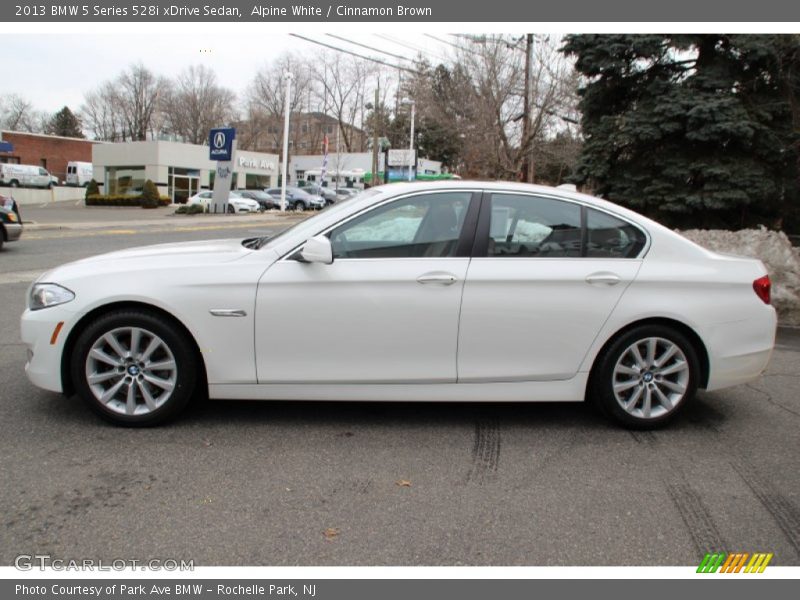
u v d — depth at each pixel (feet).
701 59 38.65
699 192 38.06
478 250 13.08
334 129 290.35
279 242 13.28
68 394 13.20
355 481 11.22
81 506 10.11
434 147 203.72
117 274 12.73
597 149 40.98
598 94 42.22
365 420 14.08
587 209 13.60
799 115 37.04
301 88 245.24
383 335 12.84
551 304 13.03
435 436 13.32
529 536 9.69
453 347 12.99
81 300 12.60
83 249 45.52
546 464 12.13
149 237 58.95
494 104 60.34
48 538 9.28
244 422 13.73
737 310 13.60
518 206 13.41
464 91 64.39
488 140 62.34
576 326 13.16
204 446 12.44
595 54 39.73
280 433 13.20
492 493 10.94
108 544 9.20
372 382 13.05
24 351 18.51
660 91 38.14
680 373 13.69
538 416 14.66
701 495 11.07
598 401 13.73
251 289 12.66
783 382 17.81
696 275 13.47
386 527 9.81
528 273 12.98
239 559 8.97
